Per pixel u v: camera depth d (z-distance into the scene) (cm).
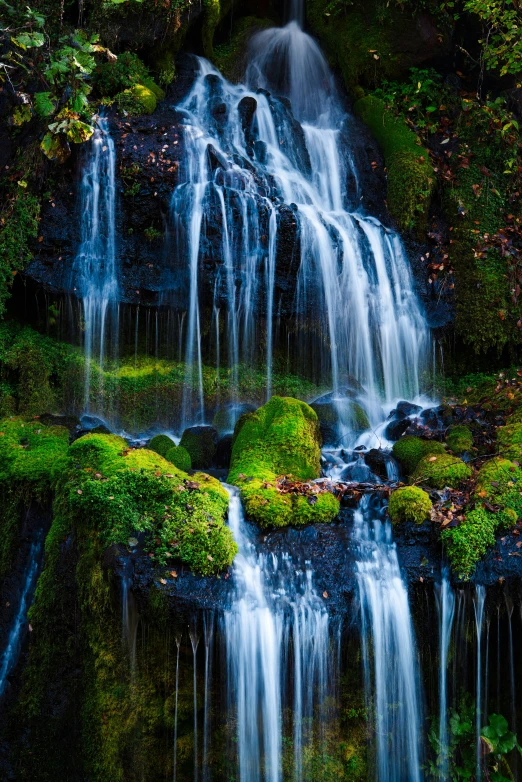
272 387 838
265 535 569
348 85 1097
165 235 832
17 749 550
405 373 882
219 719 522
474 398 842
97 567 531
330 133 1015
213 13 1052
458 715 567
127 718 525
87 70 668
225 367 832
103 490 550
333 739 541
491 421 755
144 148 850
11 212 791
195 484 569
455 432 714
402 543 575
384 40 1078
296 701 532
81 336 812
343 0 1111
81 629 543
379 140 1016
